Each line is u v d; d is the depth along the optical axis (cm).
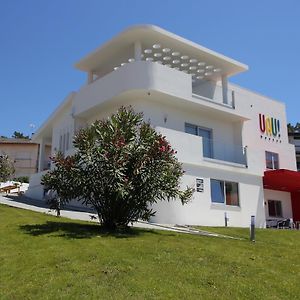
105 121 1323
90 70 2577
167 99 2205
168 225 1797
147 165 1243
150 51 2347
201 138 2173
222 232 1664
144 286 754
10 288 742
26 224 1286
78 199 1286
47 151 3838
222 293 761
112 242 1067
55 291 723
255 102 2878
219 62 2503
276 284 845
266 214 2744
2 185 3506
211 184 2177
